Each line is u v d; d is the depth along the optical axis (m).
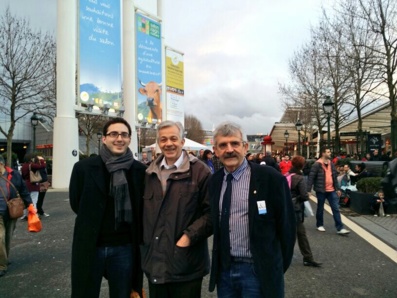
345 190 12.09
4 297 4.30
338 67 20.34
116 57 19.97
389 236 7.61
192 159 2.93
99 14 19.03
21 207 5.25
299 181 5.67
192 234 2.66
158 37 25.38
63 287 4.62
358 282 4.83
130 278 3.02
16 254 6.26
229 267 2.59
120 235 2.99
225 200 2.61
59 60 18.31
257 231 2.49
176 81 29.36
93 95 18.81
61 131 18.22
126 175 3.02
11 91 26.06
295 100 29.09
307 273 5.24
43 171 10.08
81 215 2.90
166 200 2.78
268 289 2.44
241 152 2.61
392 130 15.58
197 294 2.77
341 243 7.08
